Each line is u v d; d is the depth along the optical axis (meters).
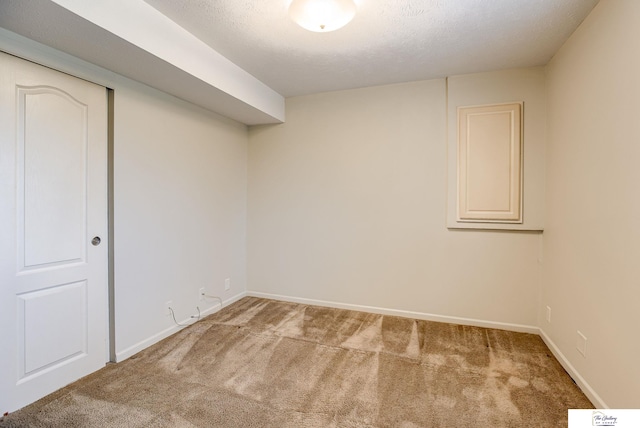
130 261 2.33
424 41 2.26
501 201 2.80
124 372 2.11
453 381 2.02
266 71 2.83
